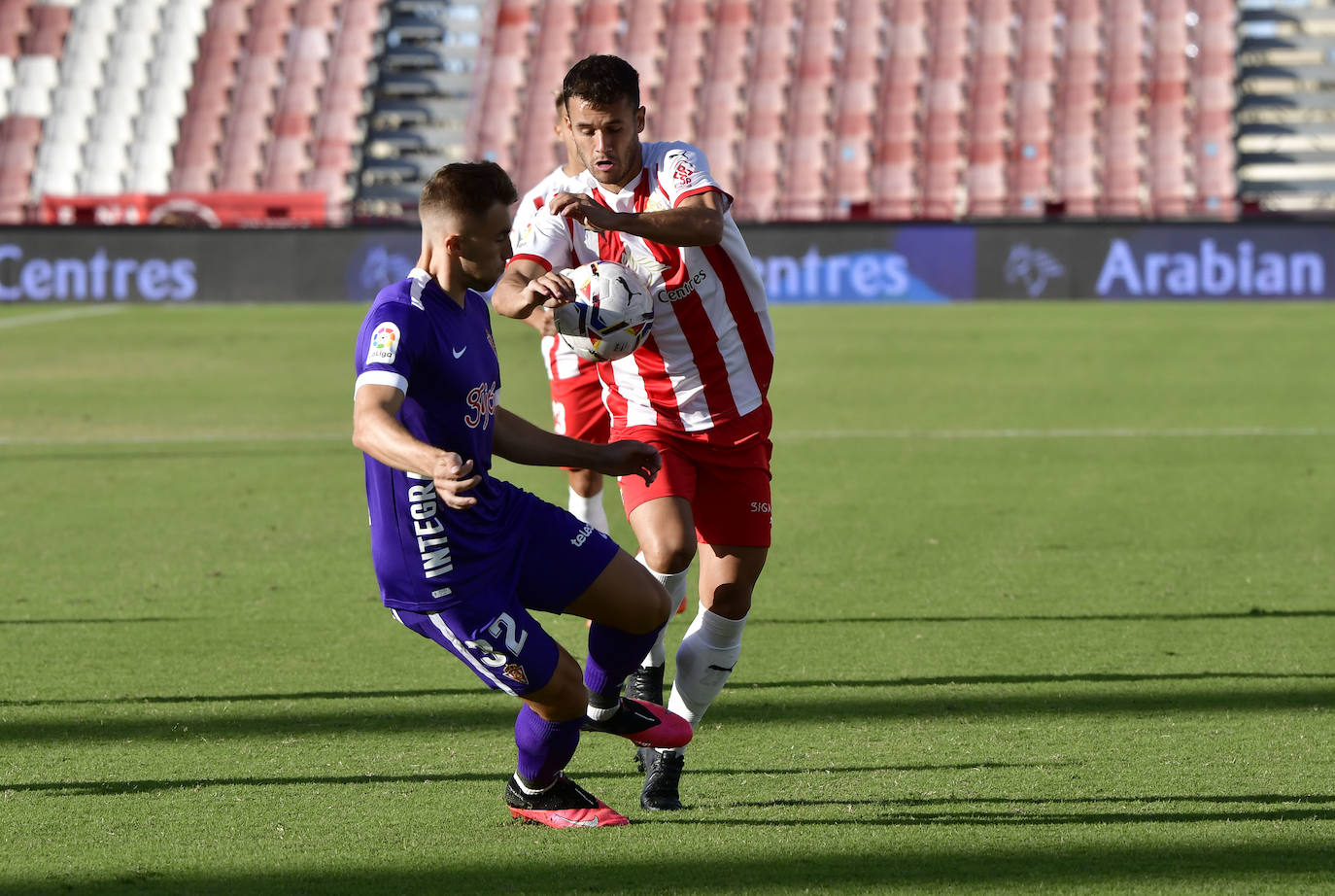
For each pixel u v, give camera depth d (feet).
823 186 323.98
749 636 62.85
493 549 37.09
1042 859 36.52
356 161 332.39
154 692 54.34
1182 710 50.88
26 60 343.87
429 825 39.75
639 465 40.68
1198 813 39.91
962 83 334.85
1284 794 41.52
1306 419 135.54
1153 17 339.16
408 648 61.05
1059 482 104.42
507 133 338.34
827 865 36.24
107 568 77.92
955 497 98.78
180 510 95.40
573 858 36.96
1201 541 83.30
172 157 333.01
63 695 53.98
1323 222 246.27
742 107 336.90
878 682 55.31
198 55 346.13
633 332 42.93
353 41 347.77
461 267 35.88
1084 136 324.80
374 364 34.40
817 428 133.08
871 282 255.50
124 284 258.78
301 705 52.70
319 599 70.54
